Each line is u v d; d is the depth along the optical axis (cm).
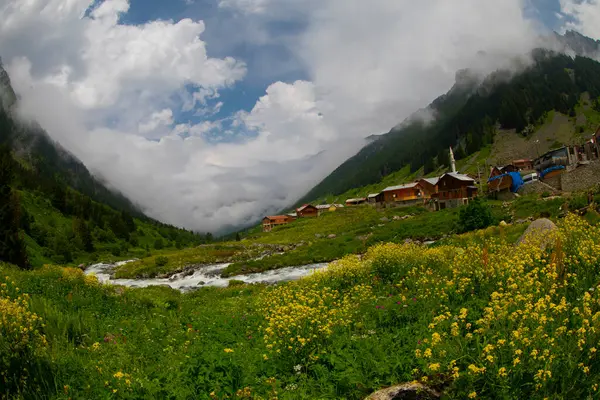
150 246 15912
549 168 9969
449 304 1060
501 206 6944
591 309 734
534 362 616
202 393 721
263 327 1234
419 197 10994
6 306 873
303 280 2092
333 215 12025
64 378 781
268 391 700
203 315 1833
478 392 621
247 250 7906
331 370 776
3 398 690
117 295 2075
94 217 15850
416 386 652
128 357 1018
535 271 984
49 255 8762
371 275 1798
